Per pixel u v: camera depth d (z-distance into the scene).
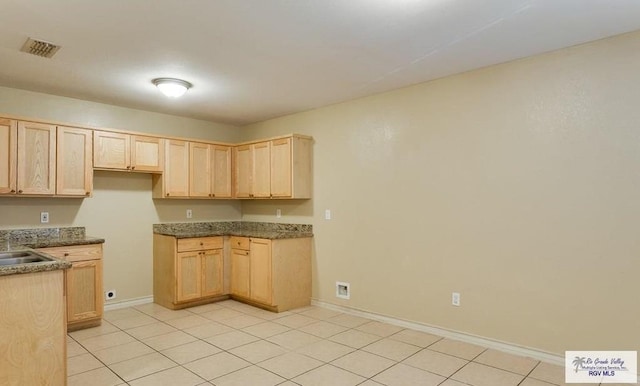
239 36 2.71
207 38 2.75
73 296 3.75
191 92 4.05
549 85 3.01
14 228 3.87
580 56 2.87
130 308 4.57
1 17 2.42
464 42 2.83
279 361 3.02
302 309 4.53
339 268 4.44
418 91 3.79
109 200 4.52
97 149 4.14
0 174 3.52
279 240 4.43
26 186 3.66
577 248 2.88
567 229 2.92
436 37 2.74
